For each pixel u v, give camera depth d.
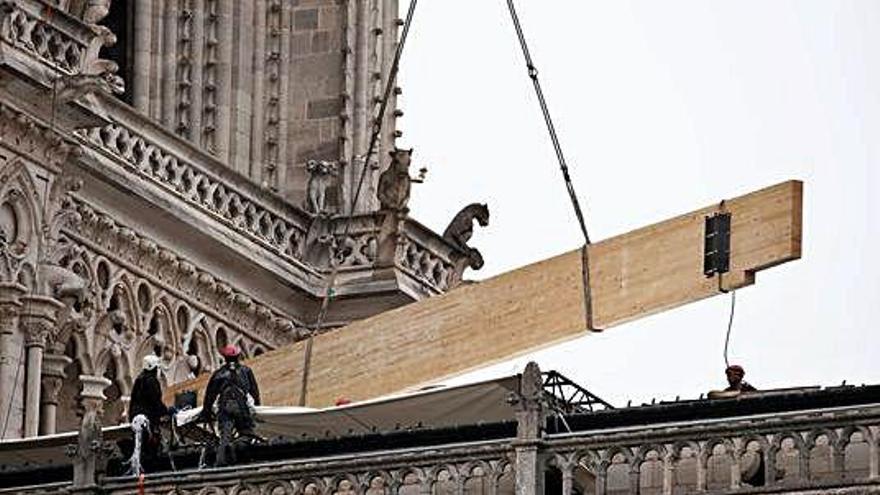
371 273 91.75
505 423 68.31
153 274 87.38
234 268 89.69
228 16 93.94
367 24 95.31
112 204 86.00
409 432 68.88
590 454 66.56
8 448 74.38
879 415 65.12
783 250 73.69
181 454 70.50
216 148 93.06
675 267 75.06
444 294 78.94
